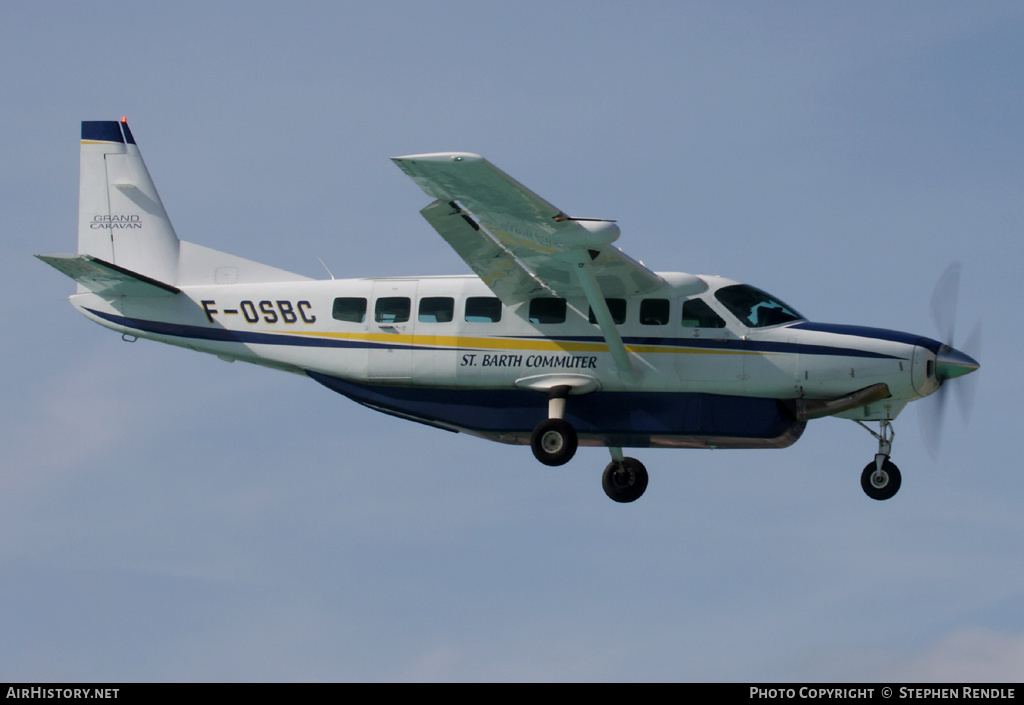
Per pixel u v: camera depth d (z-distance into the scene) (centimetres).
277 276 6800
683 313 6209
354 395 6544
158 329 6744
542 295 6281
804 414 6203
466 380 6366
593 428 6278
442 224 5662
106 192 7088
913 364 6034
